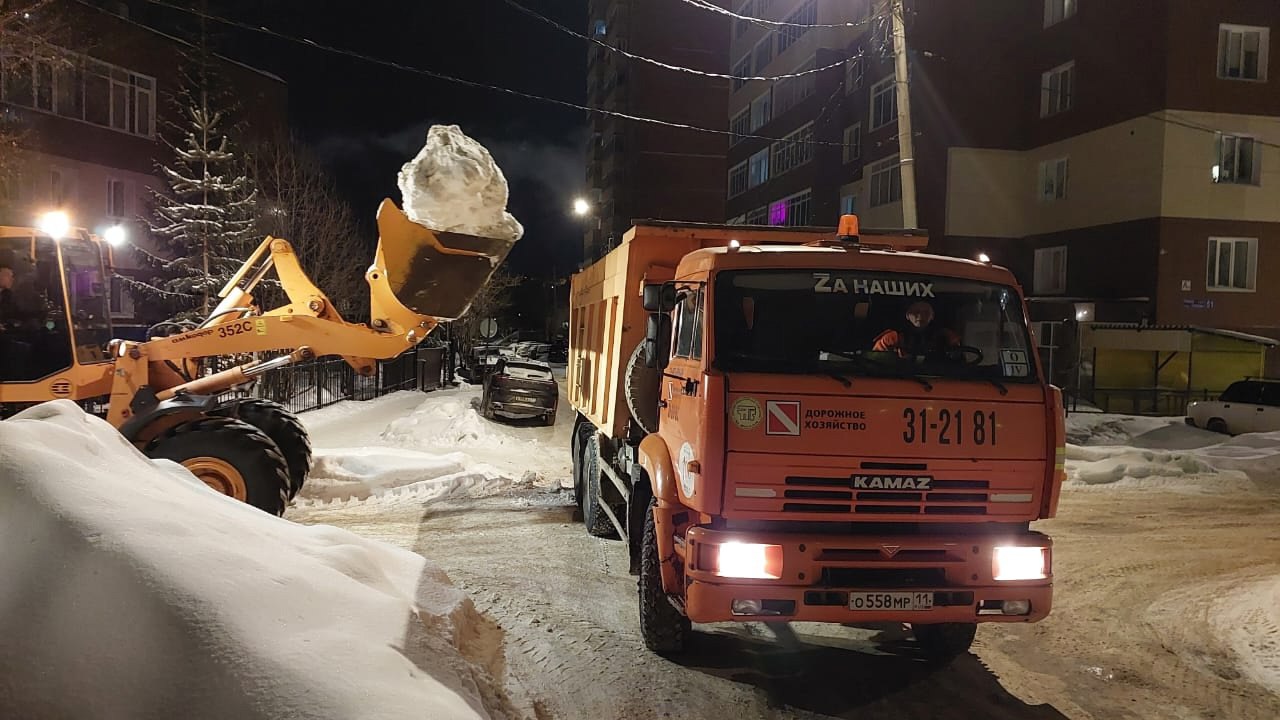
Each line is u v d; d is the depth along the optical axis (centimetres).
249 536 480
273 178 3128
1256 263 2761
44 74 2820
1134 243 2820
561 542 891
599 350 892
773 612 469
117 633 333
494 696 431
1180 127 2728
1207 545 940
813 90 4062
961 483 485
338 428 1867
